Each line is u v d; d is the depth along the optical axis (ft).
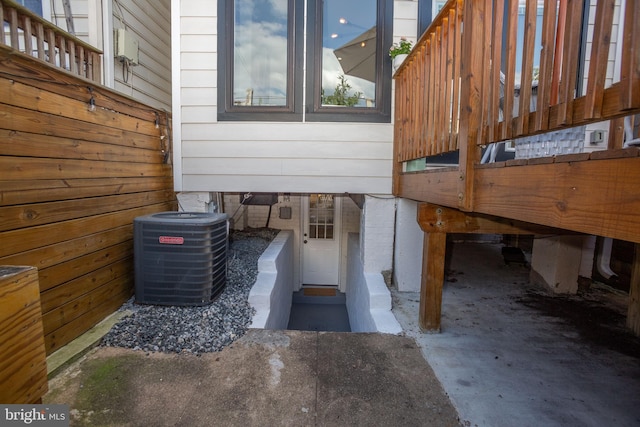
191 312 9.02
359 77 12.14
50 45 8.45
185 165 12.30
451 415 5.72
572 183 3.81
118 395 5.93
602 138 11.27
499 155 11.54
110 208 8.73
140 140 10.18
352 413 5.69
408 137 10.20
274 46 12.03
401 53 11.04
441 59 7.49
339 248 20.61
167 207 11.91
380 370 7.01
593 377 6.97
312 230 20.79
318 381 6.54
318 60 11.93
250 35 12.01
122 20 13.87
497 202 5.37
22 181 6.06
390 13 11.80
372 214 12.35
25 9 7.30
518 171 4.81
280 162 12.23
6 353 2.66
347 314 18.44
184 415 5.51
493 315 10.13
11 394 2.70
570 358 7.72
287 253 17.08
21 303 2.80
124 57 13.06
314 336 8.33
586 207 3.62
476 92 5.98
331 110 12.05
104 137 8.45
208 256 9.26
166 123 11.78
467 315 10.10
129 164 9.59
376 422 5.51
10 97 5.81
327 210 20.68
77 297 7.51
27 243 6.17
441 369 7.13
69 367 6.68
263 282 10.97
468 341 8.42
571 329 9.23
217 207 14.58
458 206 6.52
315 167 12.22
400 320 9.70
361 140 12.14
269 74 12.13
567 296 11.84
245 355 7.35
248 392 6.14
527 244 17.60
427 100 8.47
